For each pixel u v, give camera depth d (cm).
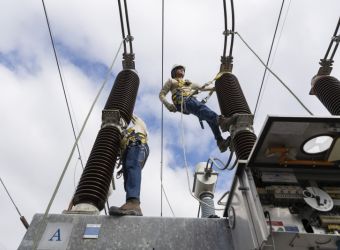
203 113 669
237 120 630
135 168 504
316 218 343
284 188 359
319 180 381
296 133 358
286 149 368
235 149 605
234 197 385
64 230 384
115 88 784
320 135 361
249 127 626
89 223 396
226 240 383
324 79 916
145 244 373
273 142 367
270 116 338
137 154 530
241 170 371
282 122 343
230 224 393
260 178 375
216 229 396
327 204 346
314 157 384
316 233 310
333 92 853
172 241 378
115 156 571
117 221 401
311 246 315
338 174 387
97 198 481
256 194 328
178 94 714
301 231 328
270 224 306
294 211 350
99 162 536
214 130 670
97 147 569
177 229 393
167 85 748
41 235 375
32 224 388
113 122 639
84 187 495
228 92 757
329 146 373
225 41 897
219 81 813
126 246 370
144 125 627
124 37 941
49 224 389
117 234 383
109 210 409
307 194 355
